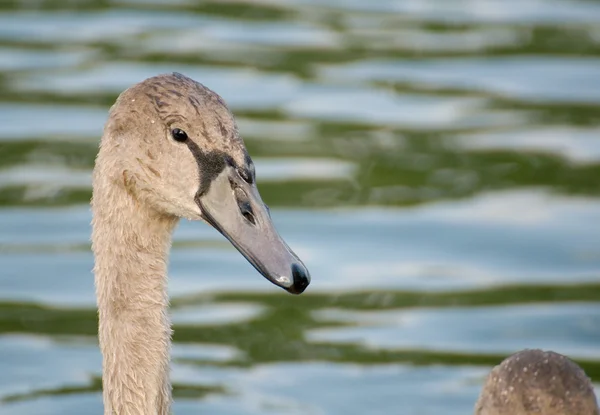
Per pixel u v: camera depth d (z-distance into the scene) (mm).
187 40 22234
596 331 14000
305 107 19719
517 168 18094
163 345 9320
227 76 20672
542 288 14961
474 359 13500
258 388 12914
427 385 13016
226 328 14000
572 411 7941
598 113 19719
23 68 20797
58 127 18672
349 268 15352
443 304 14602
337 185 17547
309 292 14820
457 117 19562
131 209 9203
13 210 16453
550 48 22375
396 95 20281
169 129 9039
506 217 16781
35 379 12945
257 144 18469
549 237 16203
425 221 16656
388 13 24172
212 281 15000
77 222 16203
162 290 9359
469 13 24234
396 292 14844
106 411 9359
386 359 13484
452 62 21656
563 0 25219
